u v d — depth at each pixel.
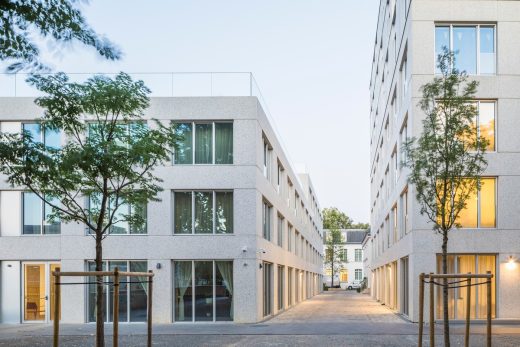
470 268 18.81
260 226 20.66
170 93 20.00
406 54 21.30
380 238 37.22
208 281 19.53
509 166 18.89
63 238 19.92
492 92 19.16
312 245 52.78
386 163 31.09
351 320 20.83
